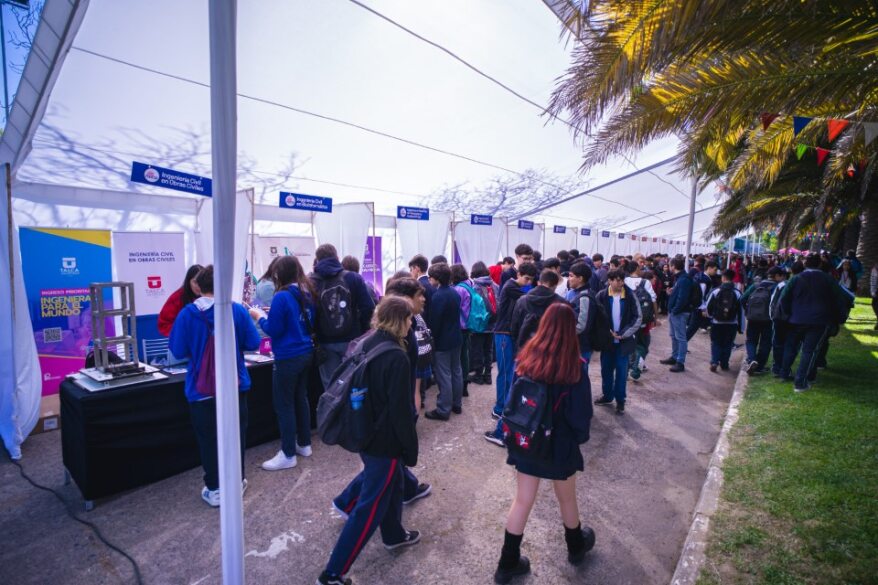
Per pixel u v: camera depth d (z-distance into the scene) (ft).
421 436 14.61
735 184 19.17
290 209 21.03
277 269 12.29
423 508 10.53
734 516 9.53
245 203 16.99
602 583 8.11
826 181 18.06
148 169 14.08
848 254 43.86
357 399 7.24
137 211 18.61
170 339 9.95
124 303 11.34
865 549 8.25
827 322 16.98
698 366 23.99
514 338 13.84
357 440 7.22
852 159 15.94
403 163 26.48
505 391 15.24
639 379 21.36
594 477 12.03
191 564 8.57
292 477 11.91
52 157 16.92
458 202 35.60
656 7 8.58
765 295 20.54
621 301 16.60
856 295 48.83
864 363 21.89
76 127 15.57
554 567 8.51
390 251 31.40
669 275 43.39
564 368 7.40
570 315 7.63
